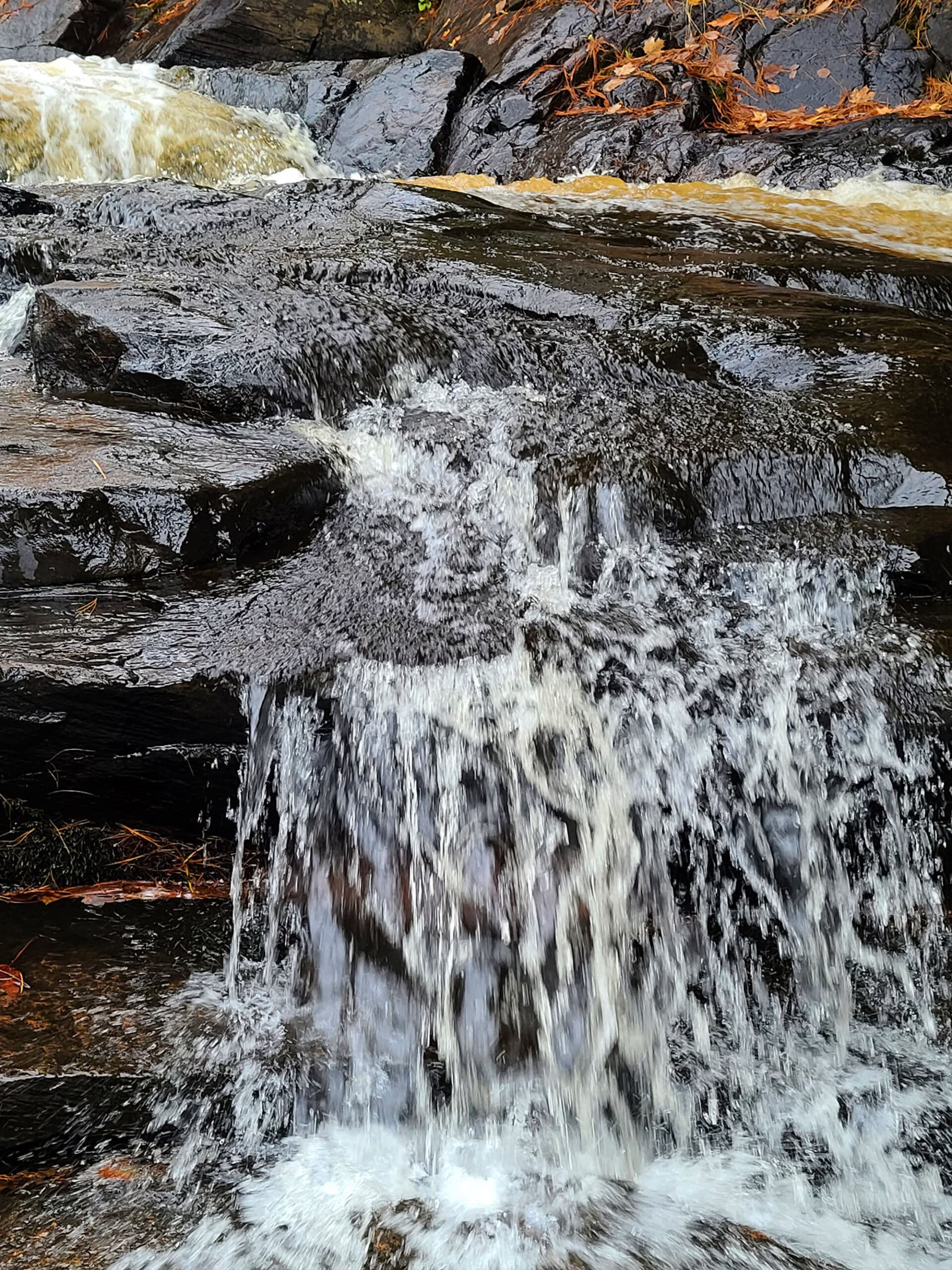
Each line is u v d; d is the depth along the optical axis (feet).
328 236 15.79
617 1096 7.67
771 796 8.52
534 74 29.17
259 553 10.03
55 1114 6.88
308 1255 6.47
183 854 8.87
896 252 17.60
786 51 28.09
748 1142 7.49
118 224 16.51
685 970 8.21
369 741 8.16
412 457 11.29
